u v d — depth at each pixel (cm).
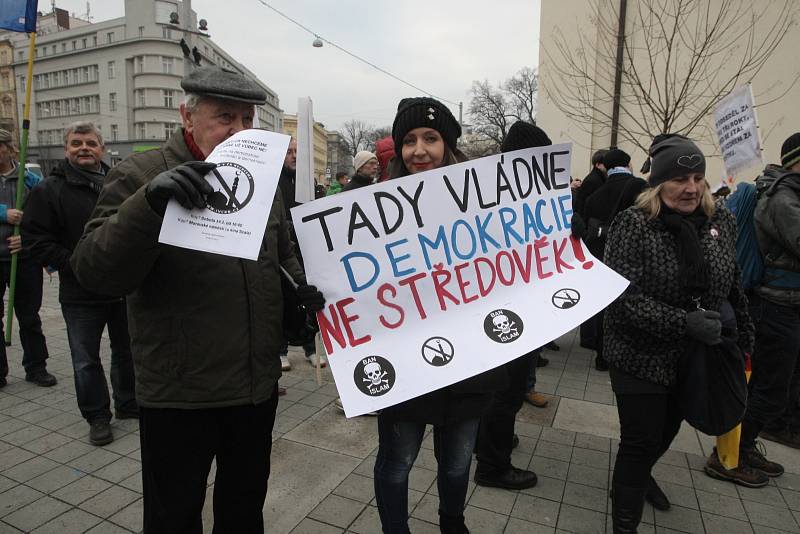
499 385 189
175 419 156
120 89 6894
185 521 158
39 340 401
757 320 276
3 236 389
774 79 790
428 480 272
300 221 172
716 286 206
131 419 343
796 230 255
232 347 157
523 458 298
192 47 1122
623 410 213
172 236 126
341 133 6794
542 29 909
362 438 319
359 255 176
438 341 176
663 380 205
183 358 152
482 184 190
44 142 7481
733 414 201
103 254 133
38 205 303
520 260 191
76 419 341
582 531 231
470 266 186
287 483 268
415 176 182
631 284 205
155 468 158
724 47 802
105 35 6919
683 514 246
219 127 157
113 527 231
